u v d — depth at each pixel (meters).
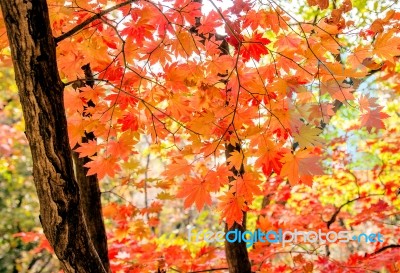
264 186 4.80
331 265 3.38
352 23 2.21
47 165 1.55
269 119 1.88
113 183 9.77
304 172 1.77
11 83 8.23
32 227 10.60
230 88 2.10
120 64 2.14
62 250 1.62
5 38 1.94
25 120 1.54
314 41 1.99
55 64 1.56
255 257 3.67
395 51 1.83
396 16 2.08
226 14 1.99
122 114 2.20
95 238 2.92
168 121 3.55
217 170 1.86
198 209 1.89
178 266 3.92
